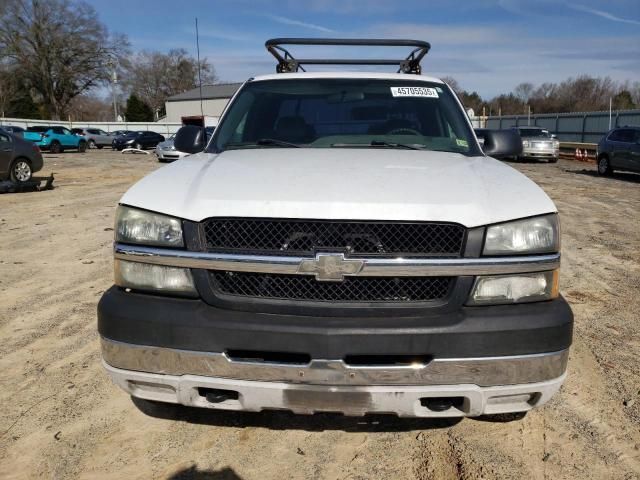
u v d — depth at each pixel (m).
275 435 2.90
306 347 2.28
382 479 2.57
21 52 61.00
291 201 2.35
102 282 5.62
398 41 4.10
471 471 2.62
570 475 2.60
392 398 2.32
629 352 3.92
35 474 2.61
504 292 2.36
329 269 2.28
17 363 3.74
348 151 3.23
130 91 74.69
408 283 2.34
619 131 17.77
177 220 2.41
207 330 2.32
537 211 2.42
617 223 9.28
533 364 2.33
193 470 2.64
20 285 5.50
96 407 3.18
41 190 13.71
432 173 2.71
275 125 3.62
